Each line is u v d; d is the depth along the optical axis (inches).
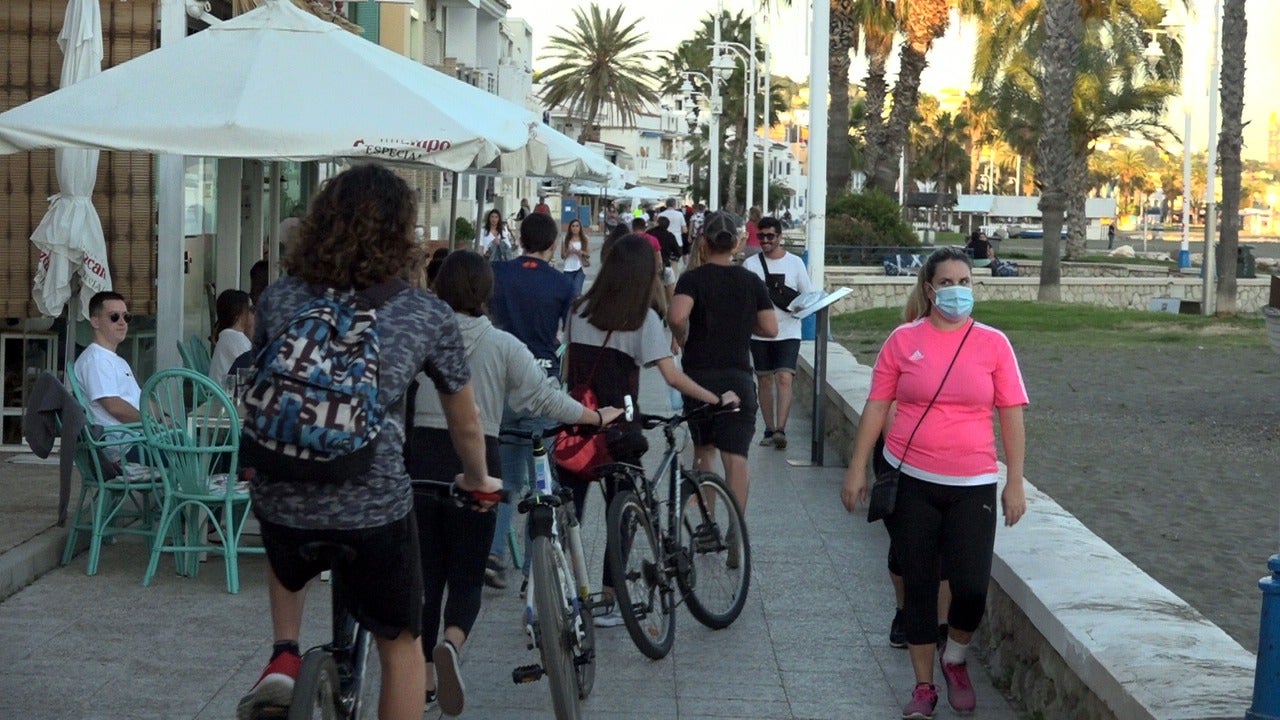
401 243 146.6
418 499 212.8
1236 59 1241.4
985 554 215.6
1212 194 1412.4
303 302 145.6
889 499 216.7
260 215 572.1
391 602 150.4
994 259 1528.1
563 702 197.9
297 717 142.9
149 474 290.8
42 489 347.9
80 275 367.2
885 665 249.3
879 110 1600.6
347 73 286.7
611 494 248.1
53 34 399.9
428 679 215.9
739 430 301.7
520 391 223.9
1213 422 592.1
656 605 249.3
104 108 275.3
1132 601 213.6
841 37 1445.6
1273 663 161.8
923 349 217.6
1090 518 398.3
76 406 285.3
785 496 398.9
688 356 303.4
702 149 3518.7
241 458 143.3
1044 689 216.1
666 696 230.1
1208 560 347.9
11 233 397.7
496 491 169.2
